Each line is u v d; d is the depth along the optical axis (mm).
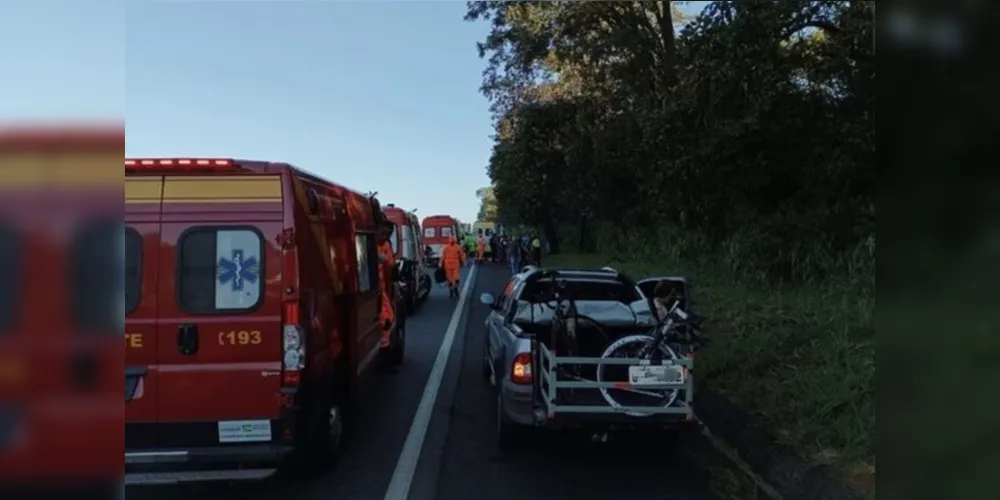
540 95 29375
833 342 7711
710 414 7523
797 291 11562
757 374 7980
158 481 5012
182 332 5055
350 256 7227
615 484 5848
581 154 25547
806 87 11062
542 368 6066
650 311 7660
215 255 5156
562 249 47906
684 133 12227
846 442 5527
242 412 5051
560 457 6586
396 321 10633
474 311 18641
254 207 5234
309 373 5254
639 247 22625
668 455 6648
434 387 9609
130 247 5102
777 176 12719
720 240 16359
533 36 22031
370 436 7270
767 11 10102
